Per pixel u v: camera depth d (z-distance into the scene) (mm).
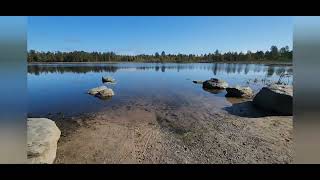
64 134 7641
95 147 6617
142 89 17797
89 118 9633
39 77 27781
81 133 7742
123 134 7648
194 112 10578
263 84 20953
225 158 5945
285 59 90312
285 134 7512
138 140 7152
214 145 6758
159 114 10242
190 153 6254
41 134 6195
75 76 29531
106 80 22328
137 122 9023
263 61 99500
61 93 15711
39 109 11195
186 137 7395
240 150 6402
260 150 6375
